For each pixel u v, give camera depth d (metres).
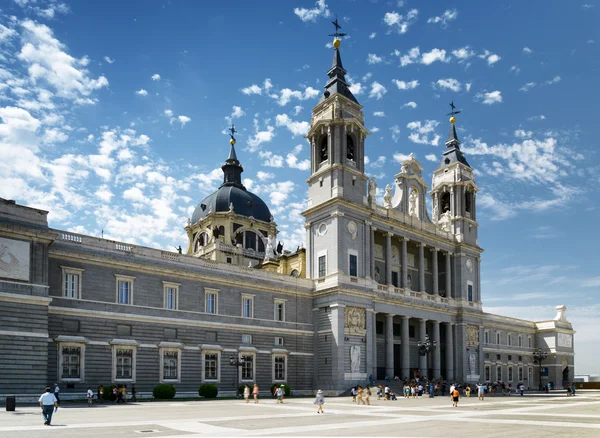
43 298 52.22
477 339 102.06
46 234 53.28
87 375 57.25
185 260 68.31
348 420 38.75
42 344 51.84
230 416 40.16
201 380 66.88
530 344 133.62
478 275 105.94
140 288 63.38
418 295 93.31
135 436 27.52
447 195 108.75
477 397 78.81
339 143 83.44
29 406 46.72
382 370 87.62
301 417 40.50
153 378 62.56
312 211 84.12
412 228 93.69
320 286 80.94
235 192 138.25
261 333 74.56
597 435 30.91
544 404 62.09
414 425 35.91
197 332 67.69
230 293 72.25
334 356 76.62
